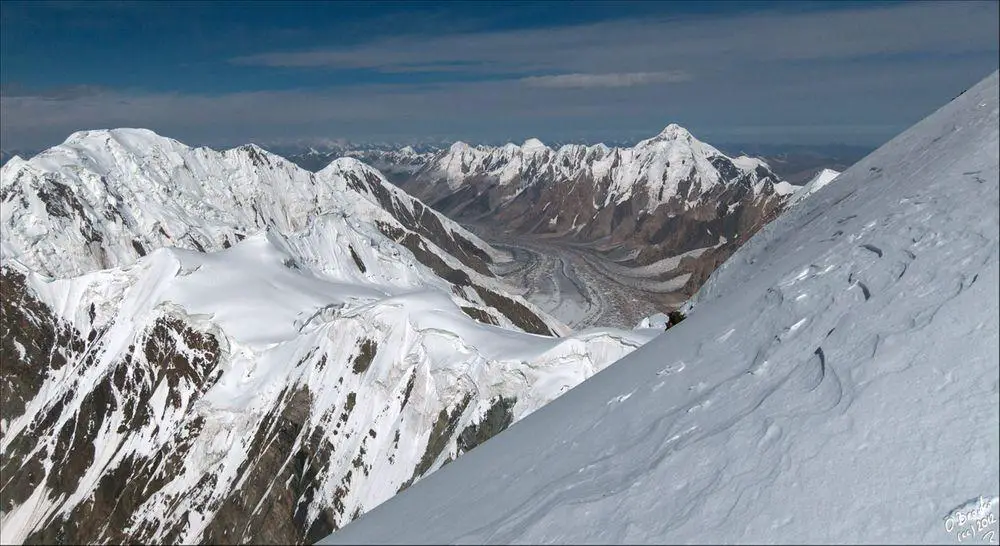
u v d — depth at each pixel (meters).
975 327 11.87
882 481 10.45
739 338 17.64
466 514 15.41
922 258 14.63
